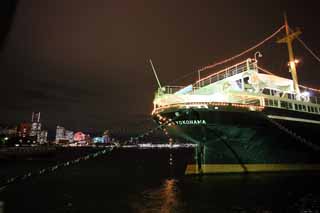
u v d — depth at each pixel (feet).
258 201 70.33
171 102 96.89
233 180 99.71
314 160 116.26
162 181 117.50
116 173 157.07
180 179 119.85
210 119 93.66
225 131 97.04
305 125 108.27
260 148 104.22
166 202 73.97
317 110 115.85
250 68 105.09
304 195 75.82
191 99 93.86
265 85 108.27
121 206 70.90
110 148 49.88
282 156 109.91
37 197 83.35
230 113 92.84
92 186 106.42
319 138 114.21
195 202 71.72
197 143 108.17
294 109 107.14
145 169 185.68
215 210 63.57
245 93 98.37
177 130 103.76
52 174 150.71
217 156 107.45
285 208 63.46
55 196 84.94
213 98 93.25
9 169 180.45
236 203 69.05
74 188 101.50
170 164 236.43
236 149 103.71
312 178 101.09
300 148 110.63
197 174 111.24
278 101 103.96
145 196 83.76
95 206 71.36
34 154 315.78
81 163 255.29
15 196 84.89
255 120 95.71
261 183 93.50
